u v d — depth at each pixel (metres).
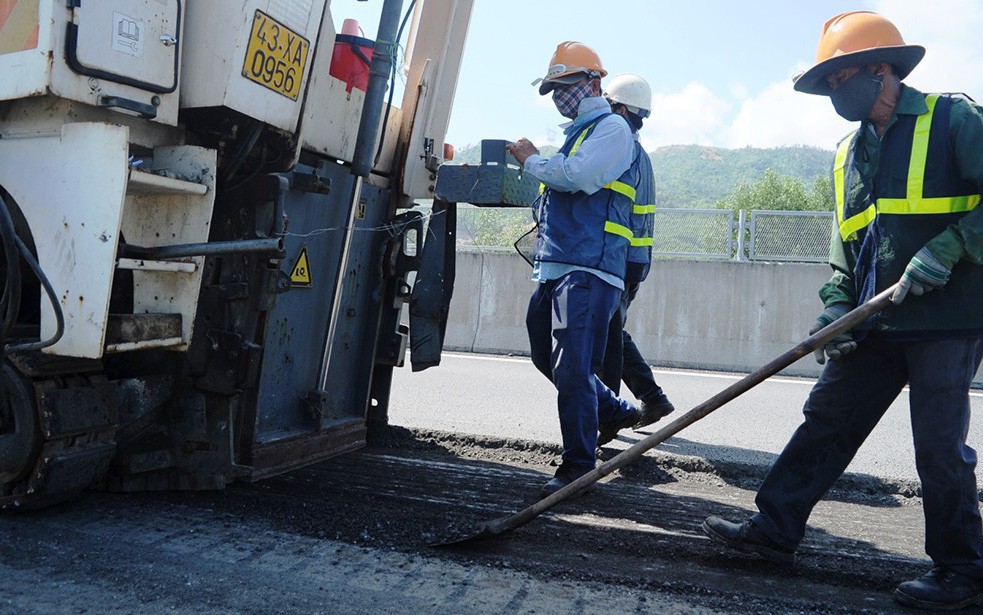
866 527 3.53
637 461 4.43
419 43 4.31
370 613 2.36
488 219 10.52
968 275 2.59
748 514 3.63
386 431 4.66
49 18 2.53
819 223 9.80
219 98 2.92
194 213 2.91
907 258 2.66
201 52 2.95
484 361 9.33
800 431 2.96
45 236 2.70
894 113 2.67
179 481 3.32
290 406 3.88
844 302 2.92
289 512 3.19
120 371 3.25
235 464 3.37
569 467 3.70
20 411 2.80
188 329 2.96
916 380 2.68
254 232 3.27
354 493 3.55
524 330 10.30
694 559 2.97
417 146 4.32
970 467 2.64
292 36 3.16
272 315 3.64
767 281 9.78
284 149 3.33
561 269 3.72
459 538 3.02
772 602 2.61
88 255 2.62
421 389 6.90
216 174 3.13
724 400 2.85
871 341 2.83
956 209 2.60
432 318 4.40
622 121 3.69
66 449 2.87
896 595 2.66
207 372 3.24
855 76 2.67
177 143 3.09
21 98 2.74
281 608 2.35
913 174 2.63
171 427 3.30
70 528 2.85
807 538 3.30
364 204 4.16
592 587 2.63
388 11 3.74
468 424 5.32
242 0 2.89
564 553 2.95
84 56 2.60
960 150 2.55
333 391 4.24
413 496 3.59
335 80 3.72
